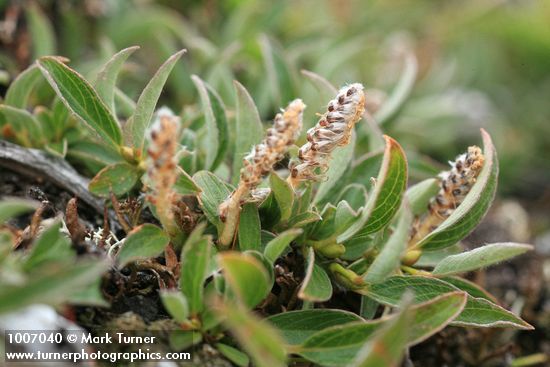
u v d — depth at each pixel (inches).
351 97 8.7
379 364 7.6
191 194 8.9
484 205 9.3
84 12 12.9
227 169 10.1
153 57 13.3
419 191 9.7
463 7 19.0
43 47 11.5
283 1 13.7
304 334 8.7
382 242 9.2
